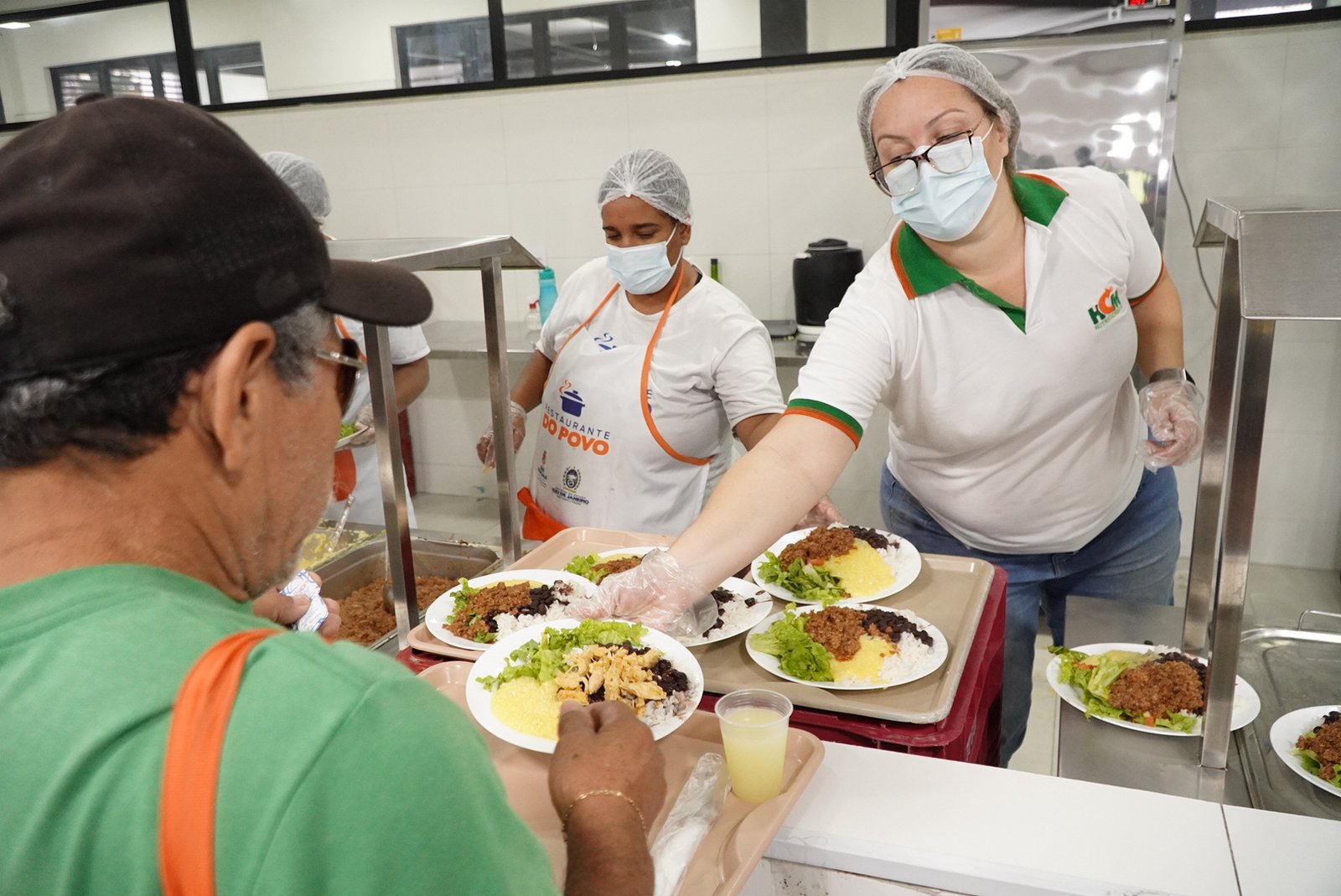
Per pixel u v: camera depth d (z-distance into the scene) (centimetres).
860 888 98
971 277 163
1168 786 117
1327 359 335
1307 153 322
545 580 159
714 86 371
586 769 74
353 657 51
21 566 51
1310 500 351
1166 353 180
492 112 401
